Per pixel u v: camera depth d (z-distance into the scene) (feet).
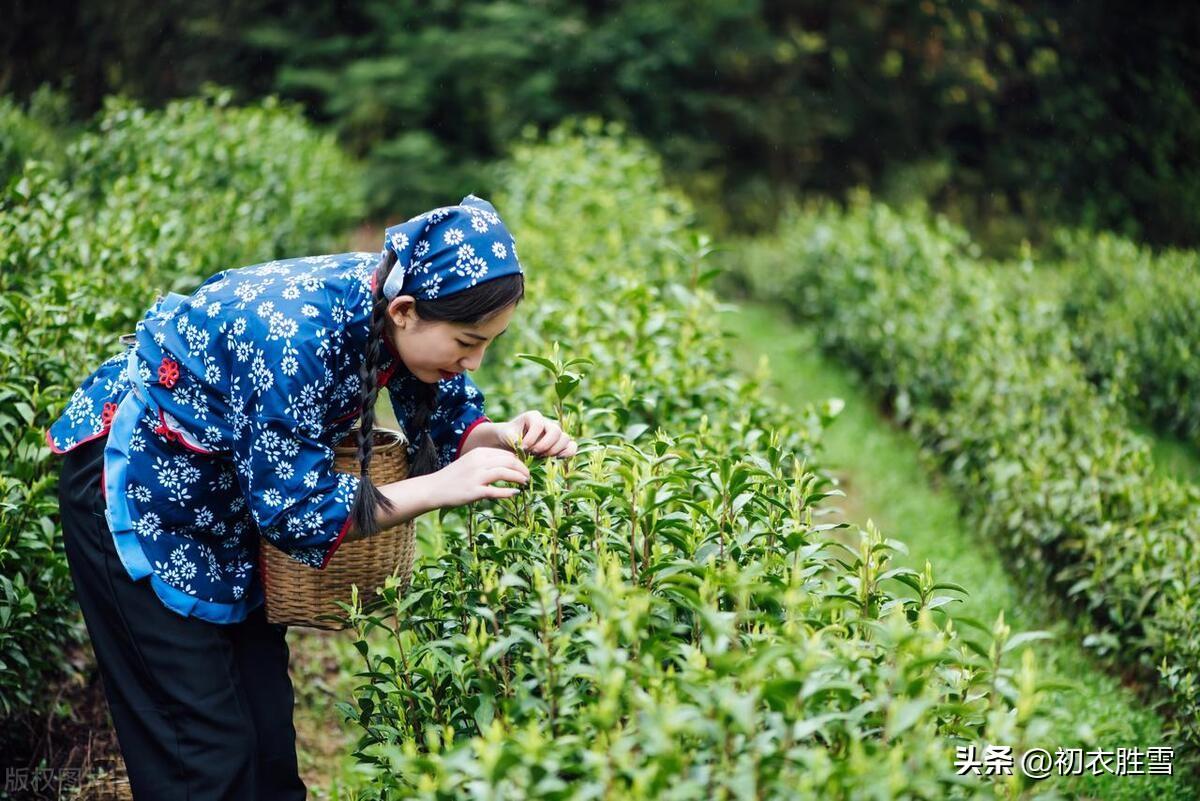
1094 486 14.44
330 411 7.27
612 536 7.34
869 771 4.99
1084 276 27.66
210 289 7.23
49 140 25.86
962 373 20.22
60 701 10.96
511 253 6.99
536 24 44.06
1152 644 12.26
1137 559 13.26
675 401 11.51
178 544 7.35
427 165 41.55
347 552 7.44
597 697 6.35
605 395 9.80
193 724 7.39
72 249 13.07
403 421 8.08
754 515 7.72
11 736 10.56
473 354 7.20
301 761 10.97
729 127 46.96
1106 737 11.80
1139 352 24.25
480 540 7.82
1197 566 12.51
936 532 17.39
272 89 44.19
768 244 35.83
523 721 6.26
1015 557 16.05
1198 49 44.65
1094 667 13.62
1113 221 43.65
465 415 8.14
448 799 5.77
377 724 7.96
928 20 46.75
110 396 7.52
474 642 6.35
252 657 8.10
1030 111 46.14
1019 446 16.38
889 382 22.98
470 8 43.32
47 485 9.52
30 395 10.21
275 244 22.31
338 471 7.45
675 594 6.74
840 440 21.18
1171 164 44.45
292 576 7.51
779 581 6.57
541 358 7.97
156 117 24.29
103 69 40.34
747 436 9.75
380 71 41.27
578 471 8.21
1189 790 10.93
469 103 43.60
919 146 47.42
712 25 45.78
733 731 5.32
